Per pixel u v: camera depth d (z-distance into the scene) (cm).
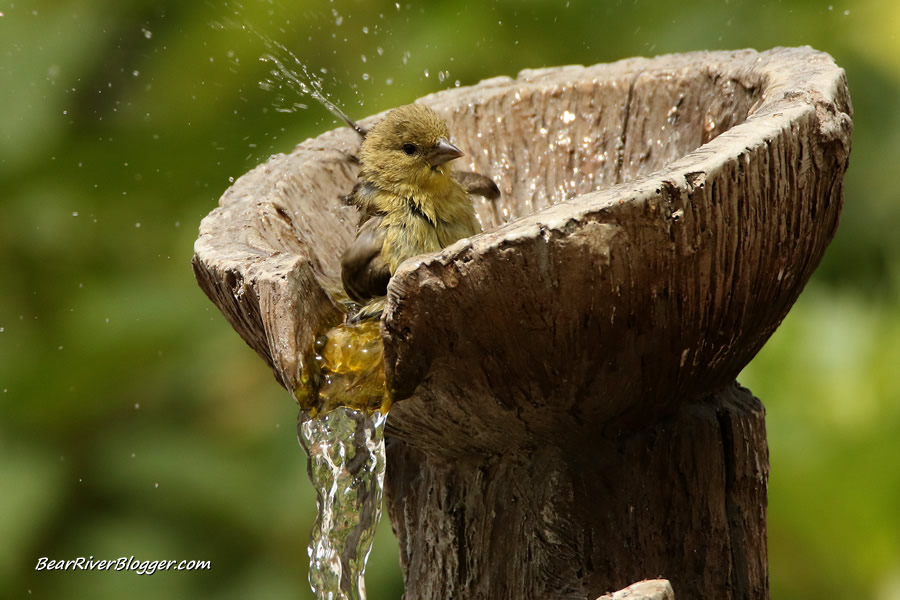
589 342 538
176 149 1281
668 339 555
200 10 1294
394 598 1063
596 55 1262
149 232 1278
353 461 580
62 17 1310
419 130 777
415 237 773
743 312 574
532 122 827
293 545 1123
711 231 530
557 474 623
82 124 1295
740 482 661
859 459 935
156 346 1209
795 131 561
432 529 677
